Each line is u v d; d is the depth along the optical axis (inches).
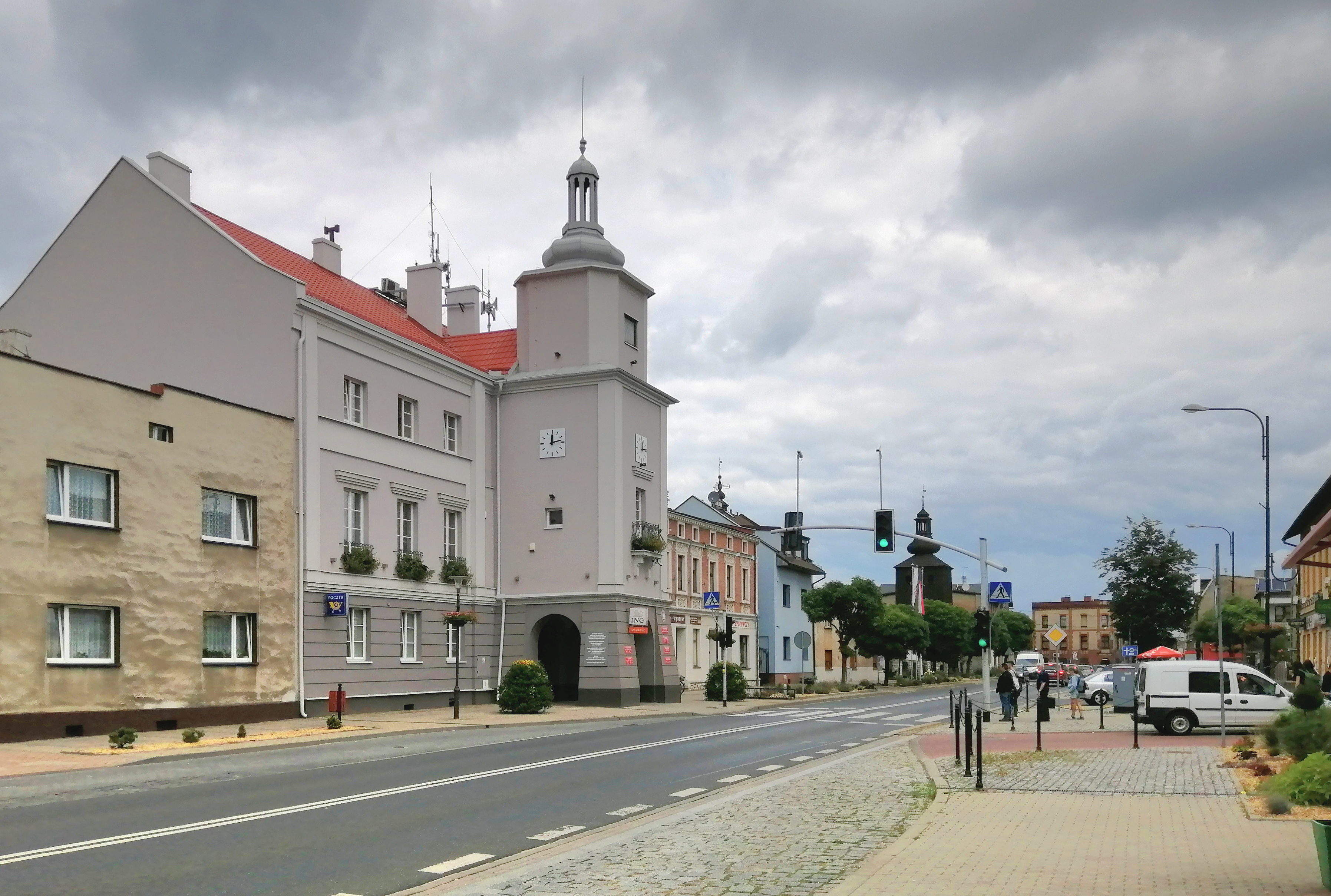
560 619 1756.9
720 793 660.7
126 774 737.0
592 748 949.8
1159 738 1087.0
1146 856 418.9
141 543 1061.1
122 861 422.6
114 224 1384.1
